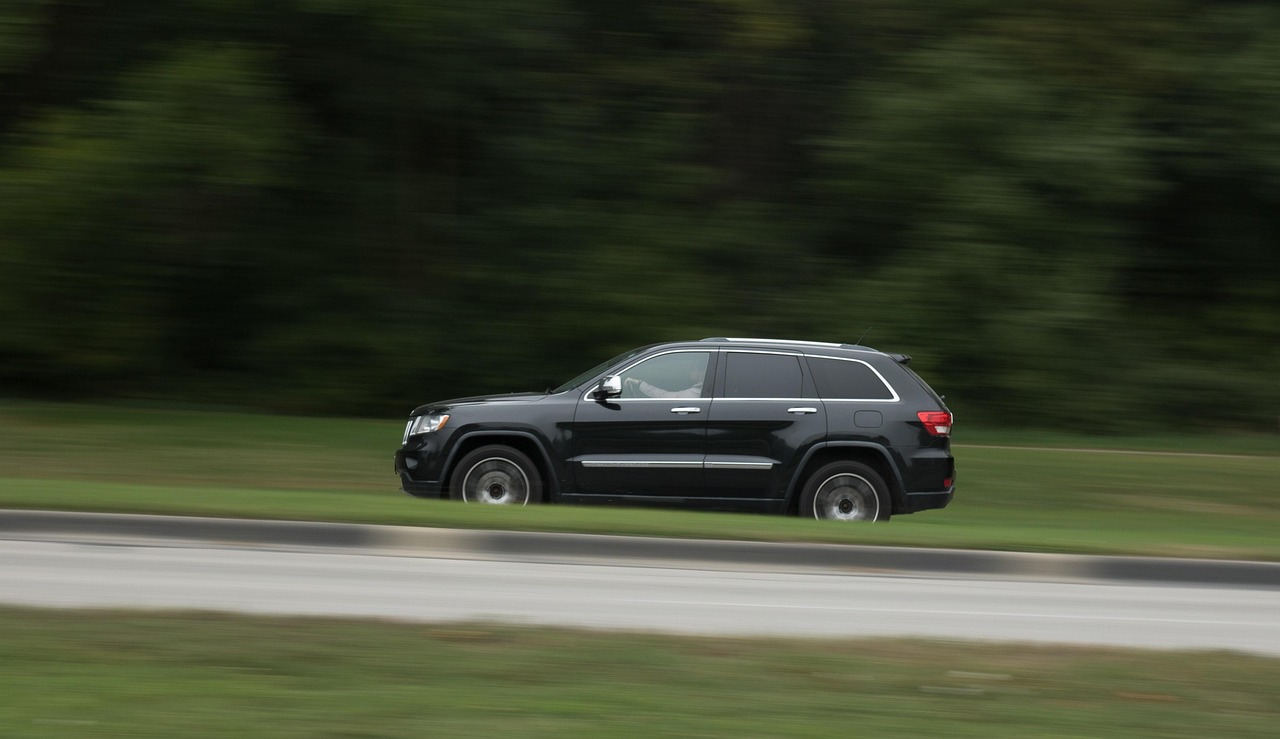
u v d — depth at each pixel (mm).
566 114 40281
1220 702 12164
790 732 10289
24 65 36188
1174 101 41156
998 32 39125
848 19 40438
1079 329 37844
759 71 41219
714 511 22891
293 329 39656
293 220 39969
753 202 40938
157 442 31250
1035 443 36281
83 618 14047
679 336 38406
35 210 34562
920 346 37906
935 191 38531
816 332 38500
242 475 27562
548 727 10148
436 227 40312
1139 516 26953
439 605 15922
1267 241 44125
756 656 13375
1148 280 44438
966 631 15516
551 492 22953
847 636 14789
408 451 23312
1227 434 39094
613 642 13797
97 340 36750
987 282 37625
